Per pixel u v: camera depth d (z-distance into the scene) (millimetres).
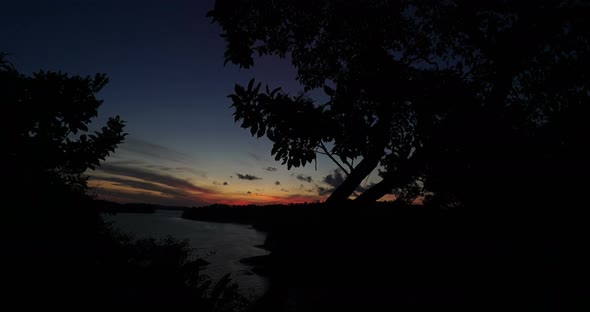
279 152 2682
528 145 2910
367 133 2627
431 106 2662
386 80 2619
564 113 2963
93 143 4035
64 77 3428
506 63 3004
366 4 3168
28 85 3131
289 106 2508
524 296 3395
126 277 2566
